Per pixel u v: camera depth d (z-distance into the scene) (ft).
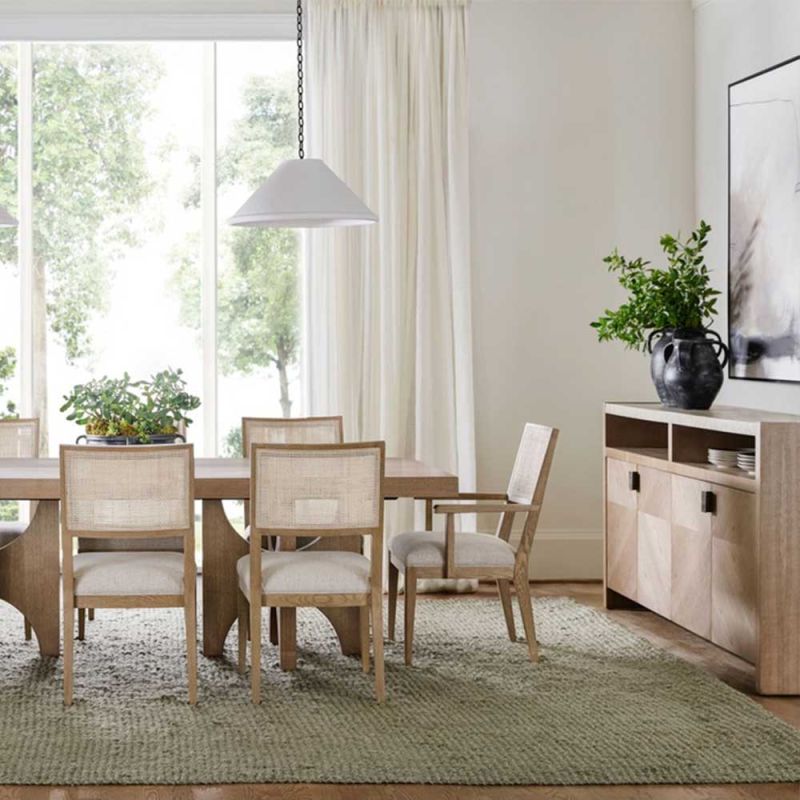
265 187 13.85
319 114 19.89
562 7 20.57
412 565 14.65
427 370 19.83
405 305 19.97
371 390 19.95
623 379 20.85
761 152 17.67
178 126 20.57
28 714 12.57
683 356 16.14
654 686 13.74
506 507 14.67
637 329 16.79
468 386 19.95
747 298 18.13
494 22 20.49
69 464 12.67
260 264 20.71
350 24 19.84
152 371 20.65
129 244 20.57
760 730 12.12
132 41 20.13
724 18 19.33
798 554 13.39
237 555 15.02
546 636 16.25
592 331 20.77
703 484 14.84
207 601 15.02
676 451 15.81
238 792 10.46
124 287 20.58
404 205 19.85
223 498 13.92
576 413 20.84
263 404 20.76
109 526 12.81
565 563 20.81
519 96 20.56
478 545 14.89
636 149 20.72
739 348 18.43
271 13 20.08
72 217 20.51
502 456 20.72
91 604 12.91
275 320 20.74
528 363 20.71
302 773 10.85
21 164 20.34
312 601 12.99
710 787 10.68
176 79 20.57
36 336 20.49
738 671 14.67
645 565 16.75
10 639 15.97
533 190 20.63
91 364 20.58
